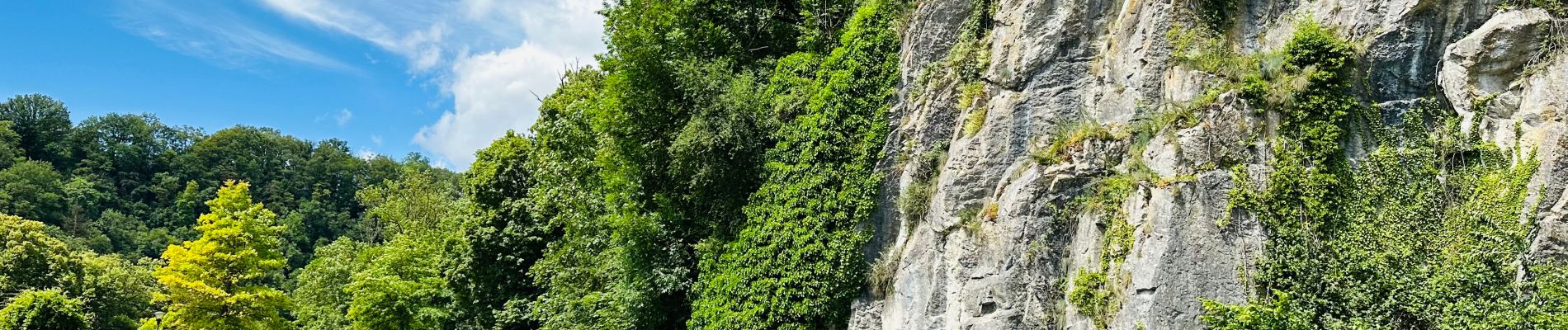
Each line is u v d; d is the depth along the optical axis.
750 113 23.14
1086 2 18.81
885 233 20.14
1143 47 17.56
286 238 89.94
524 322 33.25
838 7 24.30
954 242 18.19
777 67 23.75
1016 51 19.16
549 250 31.58
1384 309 13.76
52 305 40.25
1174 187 15.23
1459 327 13.27
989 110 18.94
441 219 44.47
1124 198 16.00
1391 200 14.65
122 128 108.38
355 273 39.50
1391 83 15.63
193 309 31.91
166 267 32.53
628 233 24.95
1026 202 17.33
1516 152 14.35
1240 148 15.43
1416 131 15.17
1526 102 14.56
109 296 53.03
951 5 20.84
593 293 27.33
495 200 35.09
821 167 20.91
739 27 27.00
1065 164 17.23
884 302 19.59
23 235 50.38
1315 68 15.57
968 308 17.39
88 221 84.19
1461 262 13.80
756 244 21.42
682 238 24.42
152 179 101.62
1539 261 13.62
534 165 34.06
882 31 21.88
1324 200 14.85
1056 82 18.56
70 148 101.44
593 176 29.38
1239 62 16.22
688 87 25.12
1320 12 16.56
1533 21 14.78
